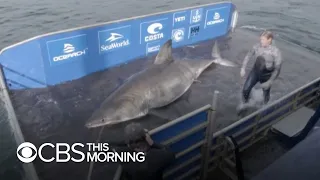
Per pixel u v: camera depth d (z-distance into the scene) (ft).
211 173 16.03
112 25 26.40
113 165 16.16
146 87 22.00
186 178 15.24
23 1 52.95
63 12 48.85
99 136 18.95
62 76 25.17
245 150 17.87
